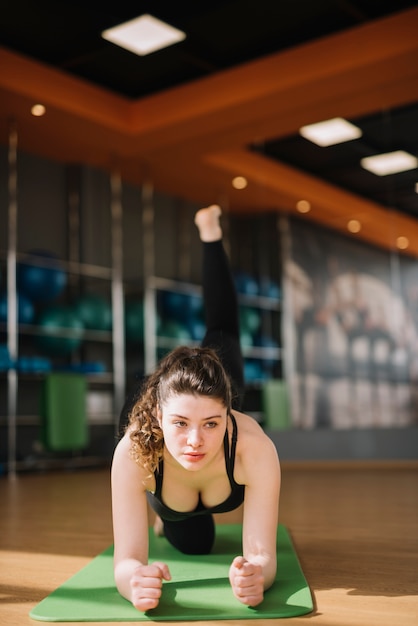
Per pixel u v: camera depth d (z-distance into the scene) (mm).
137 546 1456
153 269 7680
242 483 1555
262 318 7801
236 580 1348
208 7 4566
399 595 1480
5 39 5023
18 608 1443
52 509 3348
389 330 6559
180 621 1314
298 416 7273
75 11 4621
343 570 1765
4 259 6160
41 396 6055
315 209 7207
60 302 6781
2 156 6395
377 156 6410
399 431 5988
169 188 7703
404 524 2576
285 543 2168
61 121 5852
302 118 5848
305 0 4539
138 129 6102
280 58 5309
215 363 1388
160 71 5578
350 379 6863
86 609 1393
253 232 8094
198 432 1339
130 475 1501
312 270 7320
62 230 6887
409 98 5516
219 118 5820
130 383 7219
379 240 6633
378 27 4852
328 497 3594
